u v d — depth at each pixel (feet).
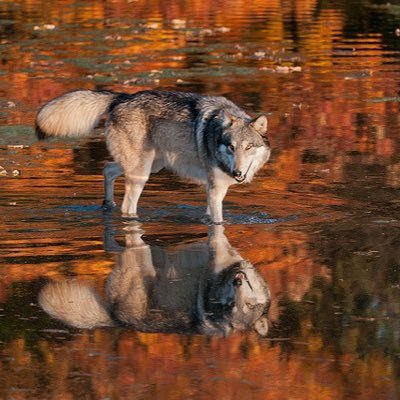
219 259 90.33
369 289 81.87
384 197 113.29
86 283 83.56
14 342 71.05
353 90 182.09
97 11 285.02
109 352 69.26
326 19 269.64
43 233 99.60
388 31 249.96
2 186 119.03
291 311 77.20
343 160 133.18
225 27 257.96
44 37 239.09
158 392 62.80
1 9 286.66
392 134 149.07
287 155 136.46
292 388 63.57
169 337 71.92
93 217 106.63
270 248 93.76
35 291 81.25
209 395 62.54
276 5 299.79
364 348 69.92
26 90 179.52
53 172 126.72
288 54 220.23
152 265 88.53
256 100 172.76
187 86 182.91
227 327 73.77
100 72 195.93
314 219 104.37
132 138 108.78
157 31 249.96
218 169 103.81
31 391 63.16
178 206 111.45
